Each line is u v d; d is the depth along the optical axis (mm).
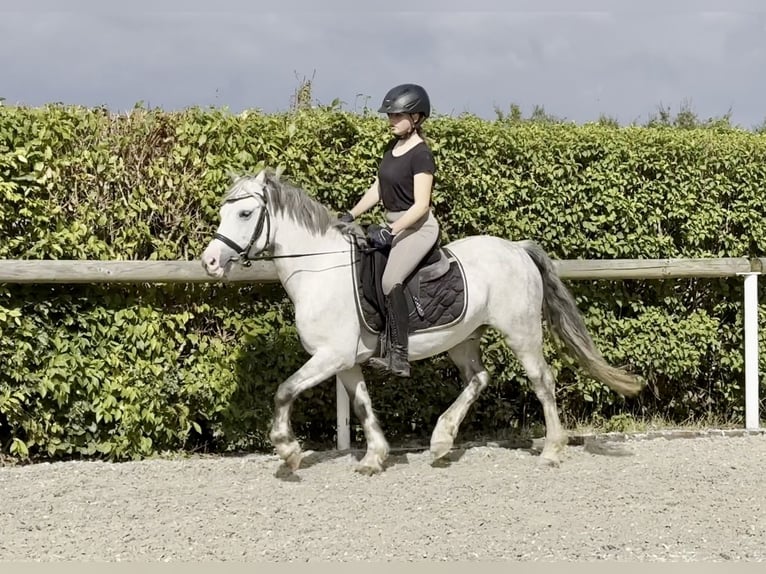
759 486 5289
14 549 4164
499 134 6617
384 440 5605
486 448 6230
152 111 6117
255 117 6258
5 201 5785
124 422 6078
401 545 4227
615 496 5051
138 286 6105
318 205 5359
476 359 5980
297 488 5199
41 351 5938
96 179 5992
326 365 5230
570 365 6961
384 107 5301
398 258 5301
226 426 6348
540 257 5992
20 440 5973
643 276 6797
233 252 5102
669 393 7543
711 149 7191
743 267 7055
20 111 5828
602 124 7414
